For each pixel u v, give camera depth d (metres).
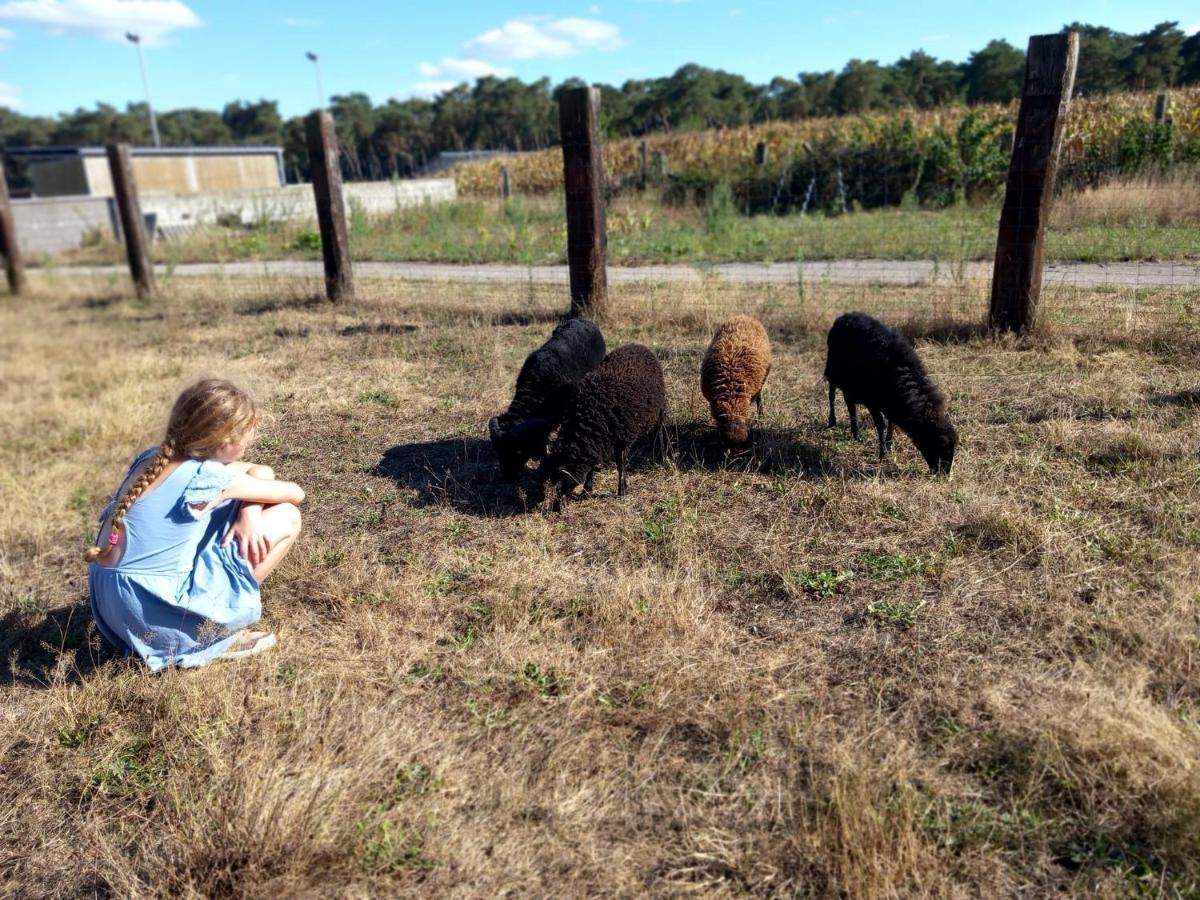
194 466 3.62
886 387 5.05
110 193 37.69
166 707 3.49
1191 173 16.28
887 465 5.32
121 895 2.66
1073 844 2.54
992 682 3.25
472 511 5.27
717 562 4.40
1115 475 4.84
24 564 5.13
